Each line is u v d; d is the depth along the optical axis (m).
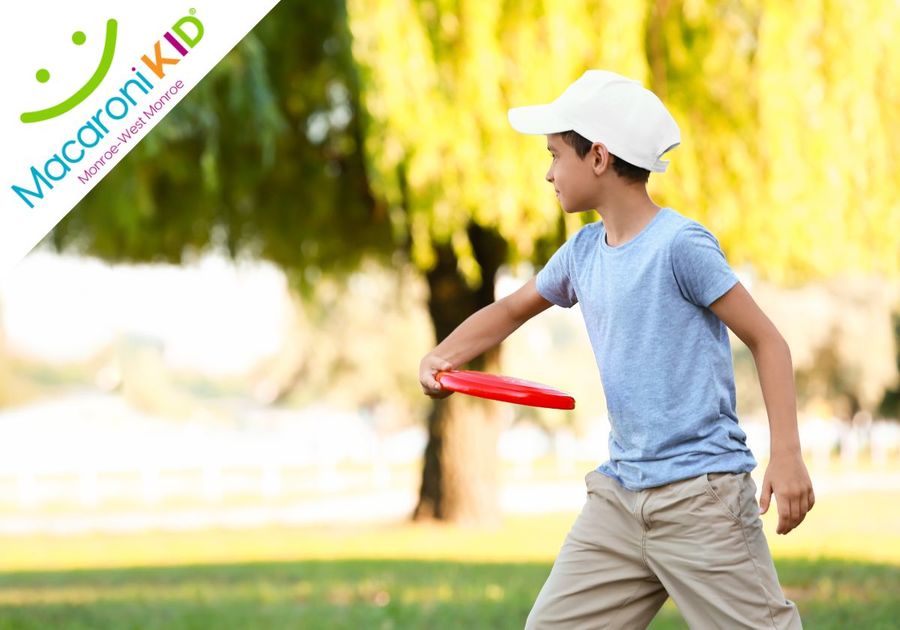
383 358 108.19
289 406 158.25
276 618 22.33
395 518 49.88
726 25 32.12
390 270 46.47
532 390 10.04
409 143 30.48
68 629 21.52
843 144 31.39
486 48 30.28
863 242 33.06
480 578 28.72
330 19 35.06
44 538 46.47
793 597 23.75
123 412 173.25
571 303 10.40
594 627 9.66
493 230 39.41
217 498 65.50
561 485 71.06
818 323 95.56
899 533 40.28
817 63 31.27
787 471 8.79
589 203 9.68
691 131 32.31
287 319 116.81
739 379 105.00
